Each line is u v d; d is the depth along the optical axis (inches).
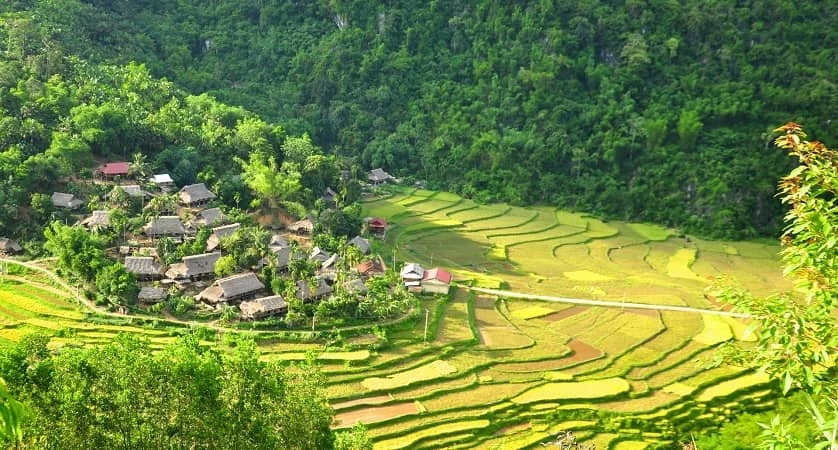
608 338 4690.0
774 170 7815.0
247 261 4817.9
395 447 3336.6
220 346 3956.7
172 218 5206.7
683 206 7785.4
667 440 3550.7
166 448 1758.1
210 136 6530.5
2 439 921.5
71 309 4215.1
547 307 5196.9
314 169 6747.1
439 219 7204.7
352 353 4126.5
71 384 1743.4
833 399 1161.4
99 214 5059.1
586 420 3700.8
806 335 1167.6
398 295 4825.3
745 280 6013.8
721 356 1286.9
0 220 4889.3
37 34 6771.7
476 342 4473.4
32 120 5629.9
